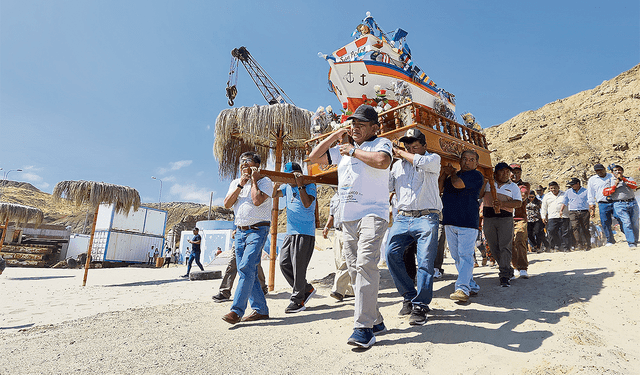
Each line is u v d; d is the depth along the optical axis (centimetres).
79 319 389
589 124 6488
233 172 766
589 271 446
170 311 414
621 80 6906
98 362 249
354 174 295
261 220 376
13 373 232
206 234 3048
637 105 6081
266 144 785
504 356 240
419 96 708
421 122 448
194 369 234
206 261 2986
